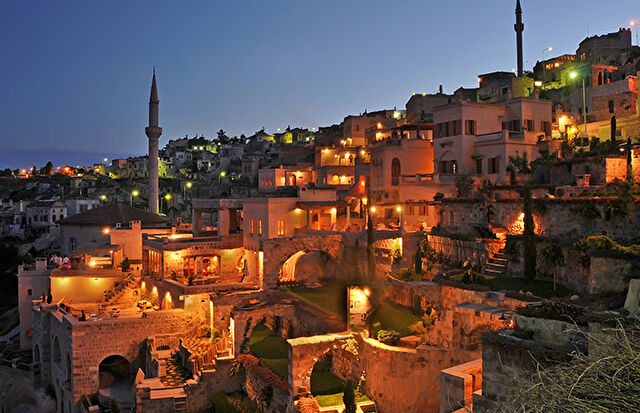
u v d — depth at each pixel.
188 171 159.62
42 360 53.50
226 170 145.75
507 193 43.72
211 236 63.94
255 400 37.09
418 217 55.19
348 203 56.44
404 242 45.28
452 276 34.06
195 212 63.94
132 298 58.38
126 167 167.25
